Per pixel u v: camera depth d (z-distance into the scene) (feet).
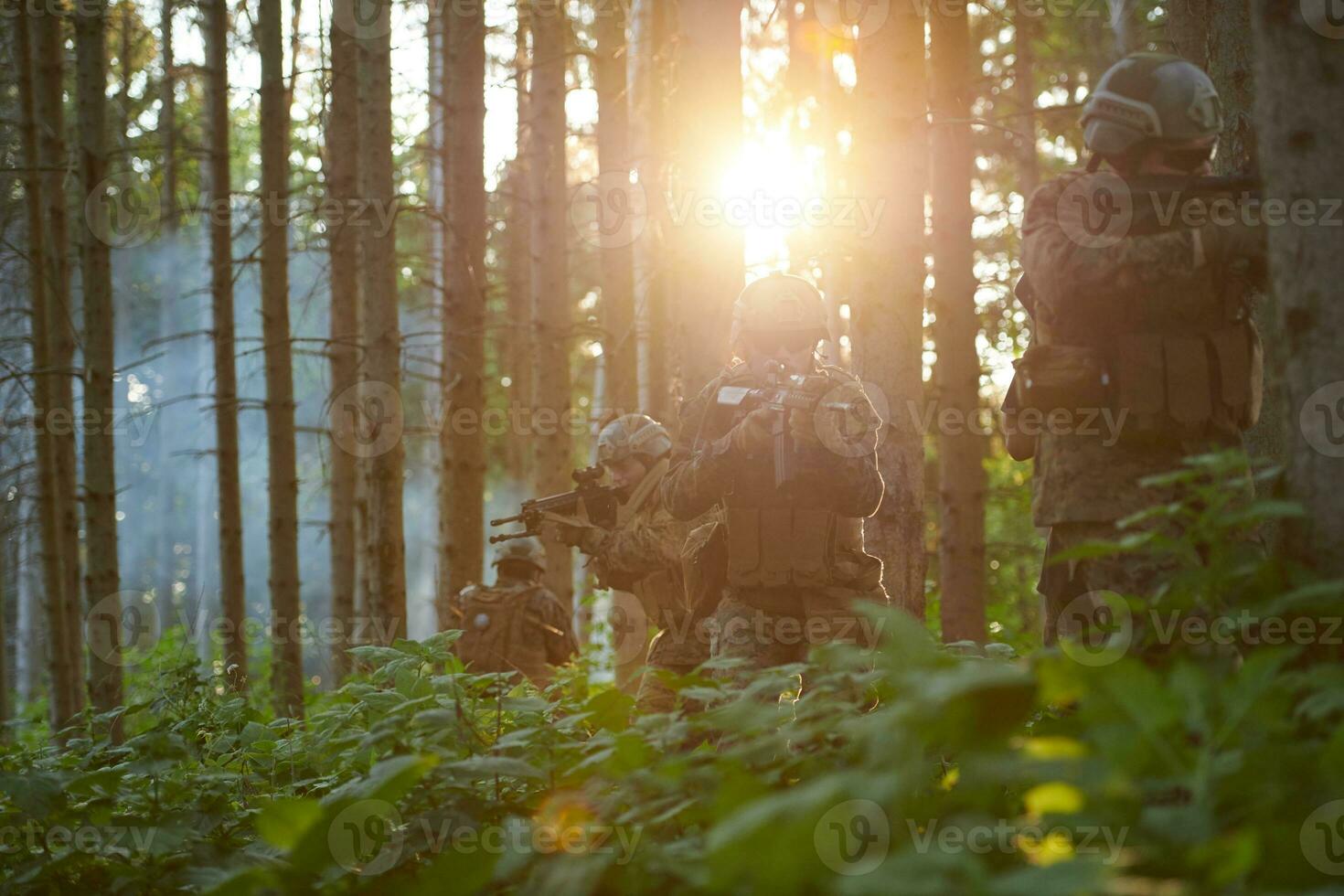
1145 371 10.40
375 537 29.50
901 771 6.35
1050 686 6.91
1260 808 6.38
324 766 14.03
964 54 30.83
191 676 14.98
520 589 23.88
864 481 13.75
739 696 10.45
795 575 13.64
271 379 32.86
